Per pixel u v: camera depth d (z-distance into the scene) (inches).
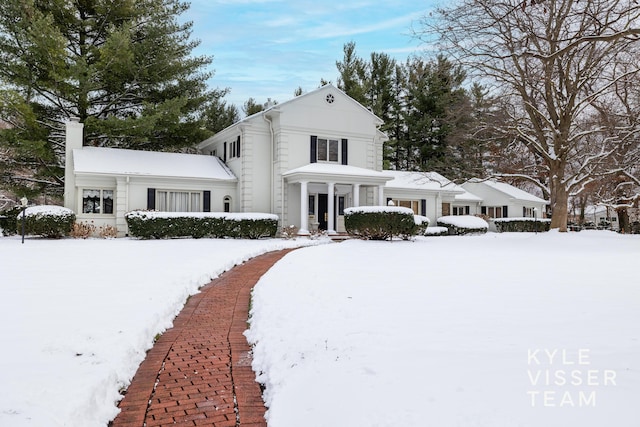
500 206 1408.7
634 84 705.0
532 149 975.6
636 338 183.2
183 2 1114.7
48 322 227.5
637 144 858.8
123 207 831.1
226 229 828.6
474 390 134.0
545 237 738.8
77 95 937.5
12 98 836.6
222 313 290.2
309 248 615.2
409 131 1587.1
